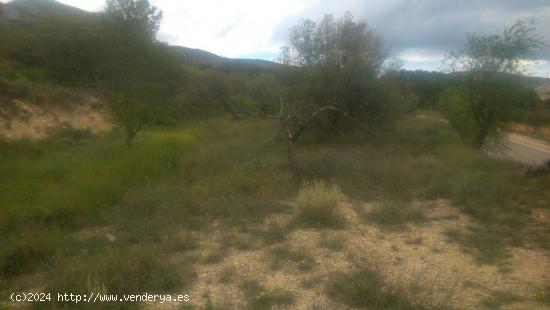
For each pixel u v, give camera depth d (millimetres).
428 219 7590
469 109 18172
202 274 5113
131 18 18297
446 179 10070
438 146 16781
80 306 4168
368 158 12656
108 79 14680
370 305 4262
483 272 5277
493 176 10875
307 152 13594
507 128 18109
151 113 14555
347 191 9266
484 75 17000
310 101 17219
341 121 17891
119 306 4184
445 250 6066
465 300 4461
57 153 12133
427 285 4801
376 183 9930
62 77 22484
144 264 5012
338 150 14422
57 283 4598
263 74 27047
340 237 6445
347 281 4785
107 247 5922
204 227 6895
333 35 17703
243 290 4660
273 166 10742
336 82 16859
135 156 11398
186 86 26719
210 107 27359
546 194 9453
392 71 18297
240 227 6867
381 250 6020
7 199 7426
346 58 17625
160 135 15883
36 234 6074
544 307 4312
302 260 5520
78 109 18719
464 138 19469
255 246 6039
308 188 8719
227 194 8578
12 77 19375
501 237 6695
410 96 23109
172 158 11375
